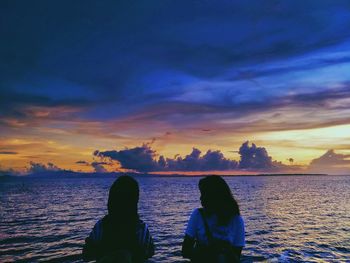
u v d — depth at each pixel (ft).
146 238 11.49
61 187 535.19
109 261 10.28
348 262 48.26
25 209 155.84
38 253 58.08
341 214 119.34
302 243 63.21
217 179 13.01
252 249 57.98
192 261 12.72
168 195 284.82
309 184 563.07
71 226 95.04
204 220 12.60
